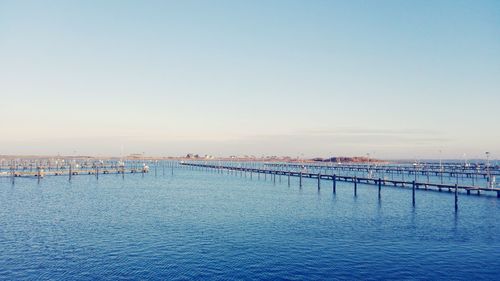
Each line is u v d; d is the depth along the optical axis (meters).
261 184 102.56
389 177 130.88
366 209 55.12
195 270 27.17
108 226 41.31
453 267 28.23
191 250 32.03
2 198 64.06
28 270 26.73
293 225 42.66
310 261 29.41
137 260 29.25
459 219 47.00
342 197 70.19
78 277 25.53
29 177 112.25
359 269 27.73
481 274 26.81
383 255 31.06
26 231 38.34
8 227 40.19
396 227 41.81
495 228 41.44
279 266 28.20
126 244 33.69
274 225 42.59
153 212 51.34
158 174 148.50
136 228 40.41
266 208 55.94
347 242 35.03
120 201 62.66
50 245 33.06
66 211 51.34
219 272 26.83
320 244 34.28
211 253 31.25
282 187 92.94
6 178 107.56
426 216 49.12
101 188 84.56
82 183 96.62
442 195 72.25
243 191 82.31
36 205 56.47
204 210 53.62
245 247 33.09
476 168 131.38
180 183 104.38
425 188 81.81
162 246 33.19
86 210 52.41
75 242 34.19
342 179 111.00
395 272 27.16
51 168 147.50
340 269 27.70
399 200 65.31
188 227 41.16
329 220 45.94
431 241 35.59
